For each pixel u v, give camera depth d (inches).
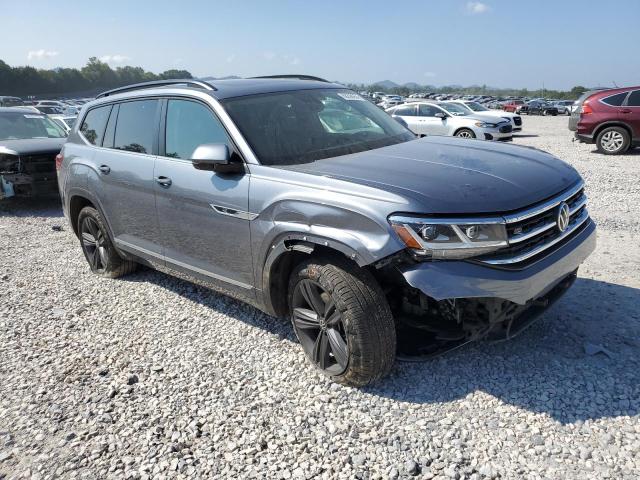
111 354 161.2
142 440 120.6
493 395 125.6
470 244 112.2
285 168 138.9
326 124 164.2
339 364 132.1
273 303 146.3
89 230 224.8
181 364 152.1
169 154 171.6
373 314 122.4
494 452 108.0
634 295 173.8
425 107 729.6
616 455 104.4
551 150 605.6
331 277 125.8
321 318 135.2
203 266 165.2
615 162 486.6
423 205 113.3
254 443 116.8
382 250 114.3
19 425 129.2
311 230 126.4
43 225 339.3
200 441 118.8
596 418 115.1
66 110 1290.6
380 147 158.4
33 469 114.0
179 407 131.9
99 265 228.8
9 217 367.6
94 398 138.0
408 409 123.6
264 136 150.2
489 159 142.4
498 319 121.6
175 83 181.6
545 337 149.3
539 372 132.8
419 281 112.0
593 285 183.3
